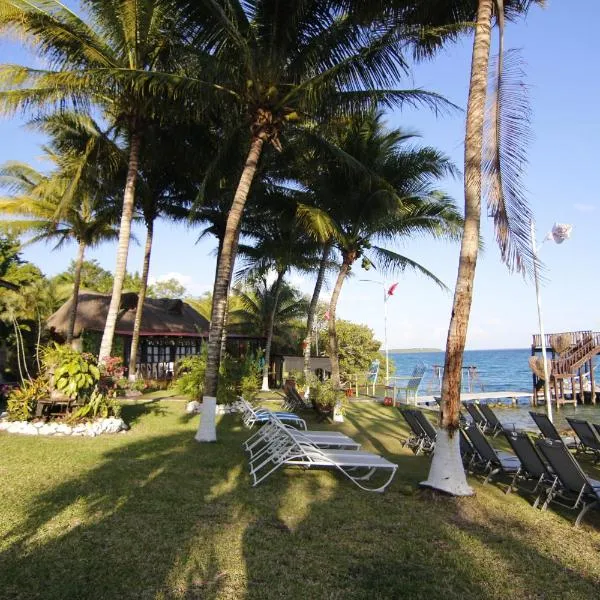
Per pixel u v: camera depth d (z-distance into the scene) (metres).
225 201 19.09
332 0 9.57
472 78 6.76
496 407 26.70
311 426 12.09
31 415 9.81
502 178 7.11
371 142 15.44
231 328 32.72
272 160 16.75
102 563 3.93
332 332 15.32
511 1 8.45
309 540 4.56
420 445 9.06
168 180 19.08
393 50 9.20
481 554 4.37
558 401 25.91
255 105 10.16
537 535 4.92
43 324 21.11
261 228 22.23
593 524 5.34
